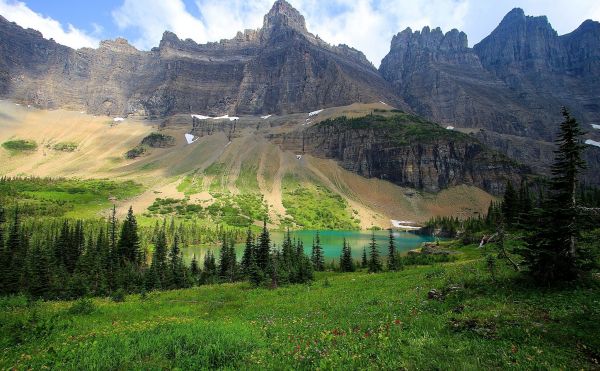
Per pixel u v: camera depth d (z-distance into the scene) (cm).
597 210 2288
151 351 1633
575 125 2442
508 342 1491
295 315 2734
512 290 2386
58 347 1761
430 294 2677
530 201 10325
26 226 15588
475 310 2064
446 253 8362
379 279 4781
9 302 3994
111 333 2078
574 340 1453
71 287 6200
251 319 2723
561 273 2325
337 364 1362
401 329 1833
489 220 12950
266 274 6150
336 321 2275
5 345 1881
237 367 1435
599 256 2667
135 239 10106
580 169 2409
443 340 1580
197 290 5397
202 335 1788
